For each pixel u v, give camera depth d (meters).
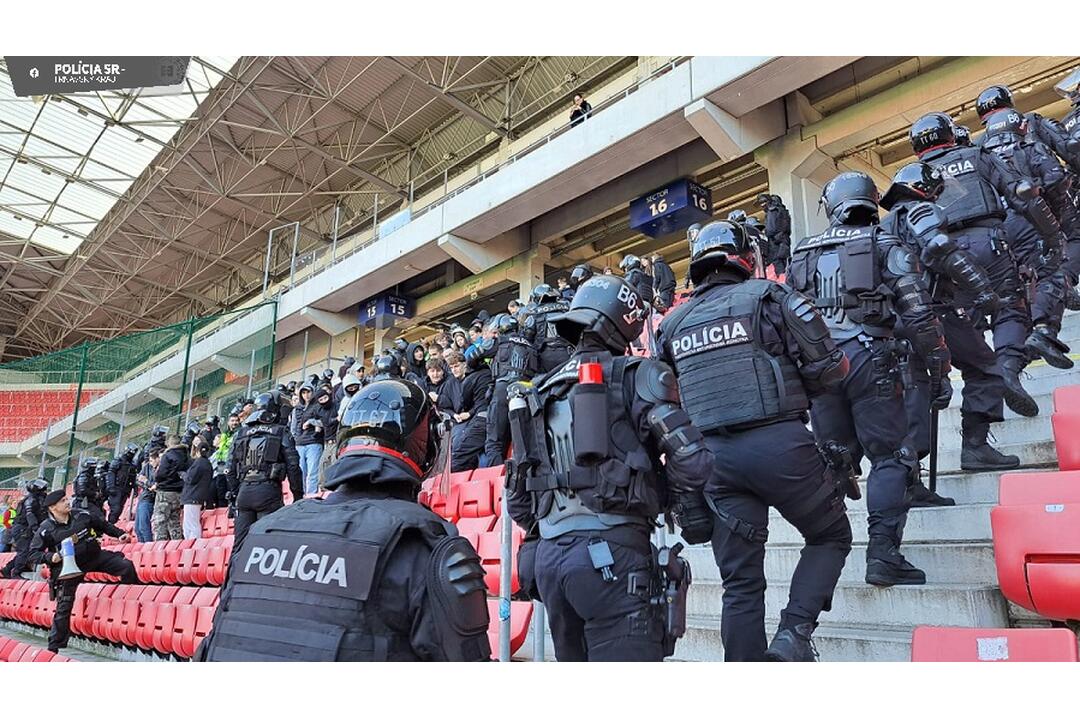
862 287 3.22
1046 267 4.87
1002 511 2.76
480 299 21.66
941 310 3.74
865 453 3.41
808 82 13.02
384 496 1.83
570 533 2.25
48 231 29.03
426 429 1.97
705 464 2.23
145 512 11.29
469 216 18.06
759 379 2.70
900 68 13.78
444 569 1.61
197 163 24.89
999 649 2.13
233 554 1.79
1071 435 3.25
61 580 6.91
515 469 2.43
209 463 9.60
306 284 23.36
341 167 24.92
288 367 25.84
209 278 33.75
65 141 23.16
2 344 41.00
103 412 15.79
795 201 14.34
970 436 3.86
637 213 16.58
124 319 38.59
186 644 6.15
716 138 13.91
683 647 3.48
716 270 3.03
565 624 2.33
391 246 20.31
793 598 2.71
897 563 3.10
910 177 3.78
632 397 2.32
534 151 16.72
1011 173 4.38
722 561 2.75
